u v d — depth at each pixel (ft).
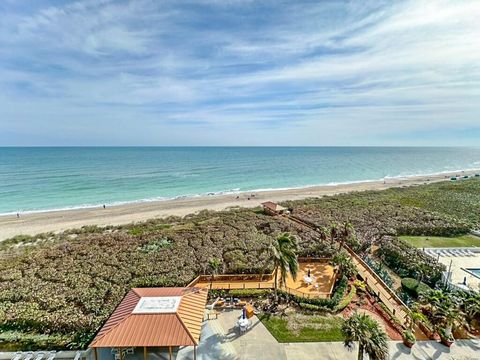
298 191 295.69
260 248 124.57
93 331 73.31
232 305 82.79
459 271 100.12
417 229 146.30
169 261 113.60
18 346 69.51
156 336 56.34
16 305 83.82
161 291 71.46
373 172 497.87
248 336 69.87
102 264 111.96
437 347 66.03
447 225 149.59
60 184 309.01
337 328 73.05
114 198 260.01
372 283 96.78
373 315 79.30
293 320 76.23
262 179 383.45
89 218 192.85
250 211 194.49
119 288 93.45
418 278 97.50
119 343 55.11
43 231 165.68
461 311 70.44
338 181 385.70
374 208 193.26
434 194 244.01
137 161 579.07
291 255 85.56
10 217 195.31
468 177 378.53
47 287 94.58
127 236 146.30
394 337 69.41
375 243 135.13
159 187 311.47
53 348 68.44
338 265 102.78
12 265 112.68
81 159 598.75
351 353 64.13
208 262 107.45
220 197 264.72
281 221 166.50
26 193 266.57
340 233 133.08
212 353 63.77
